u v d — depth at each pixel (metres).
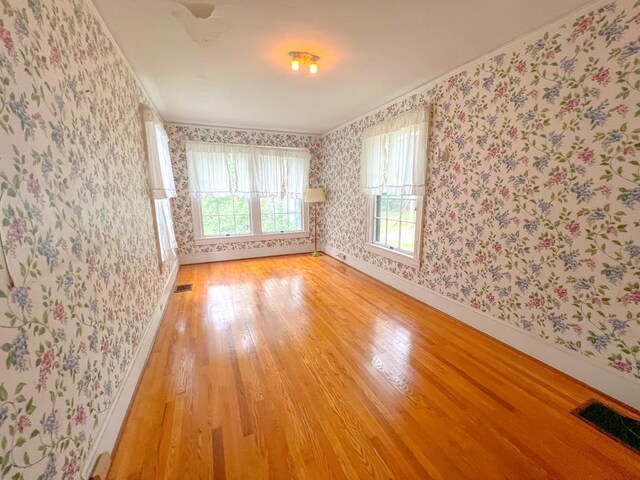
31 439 0.84
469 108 2.41
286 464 1.28
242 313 2.87
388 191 3.44
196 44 2.04
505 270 2.23
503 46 2.09
